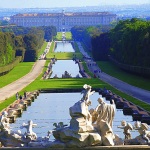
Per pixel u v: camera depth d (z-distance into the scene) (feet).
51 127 460.14
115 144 313.73
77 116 308.60
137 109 555.28
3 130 323.57
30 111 588.91
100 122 310.04
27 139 320.70
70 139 307.99
